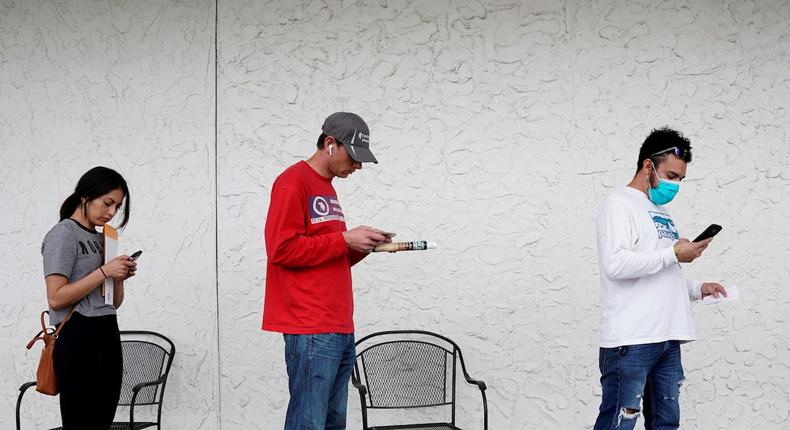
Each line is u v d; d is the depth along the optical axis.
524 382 4.37
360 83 4.46
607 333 3.31
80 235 3.21
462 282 4.40
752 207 4.38
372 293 4.41
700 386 4.35
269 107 4.46
